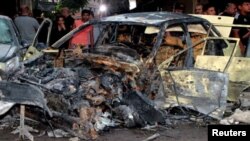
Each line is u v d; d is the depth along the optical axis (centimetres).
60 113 546
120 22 682
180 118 629
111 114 580
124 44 698
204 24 721
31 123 602
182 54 667
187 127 604
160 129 590
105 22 702
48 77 580
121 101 576
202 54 677
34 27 975
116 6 1310
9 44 785
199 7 966
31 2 1612
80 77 581
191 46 630
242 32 886
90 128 535
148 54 660
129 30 745
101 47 674
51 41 997
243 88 658
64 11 1024
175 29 673
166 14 711
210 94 608
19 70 621
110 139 543
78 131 535
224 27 770
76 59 639
